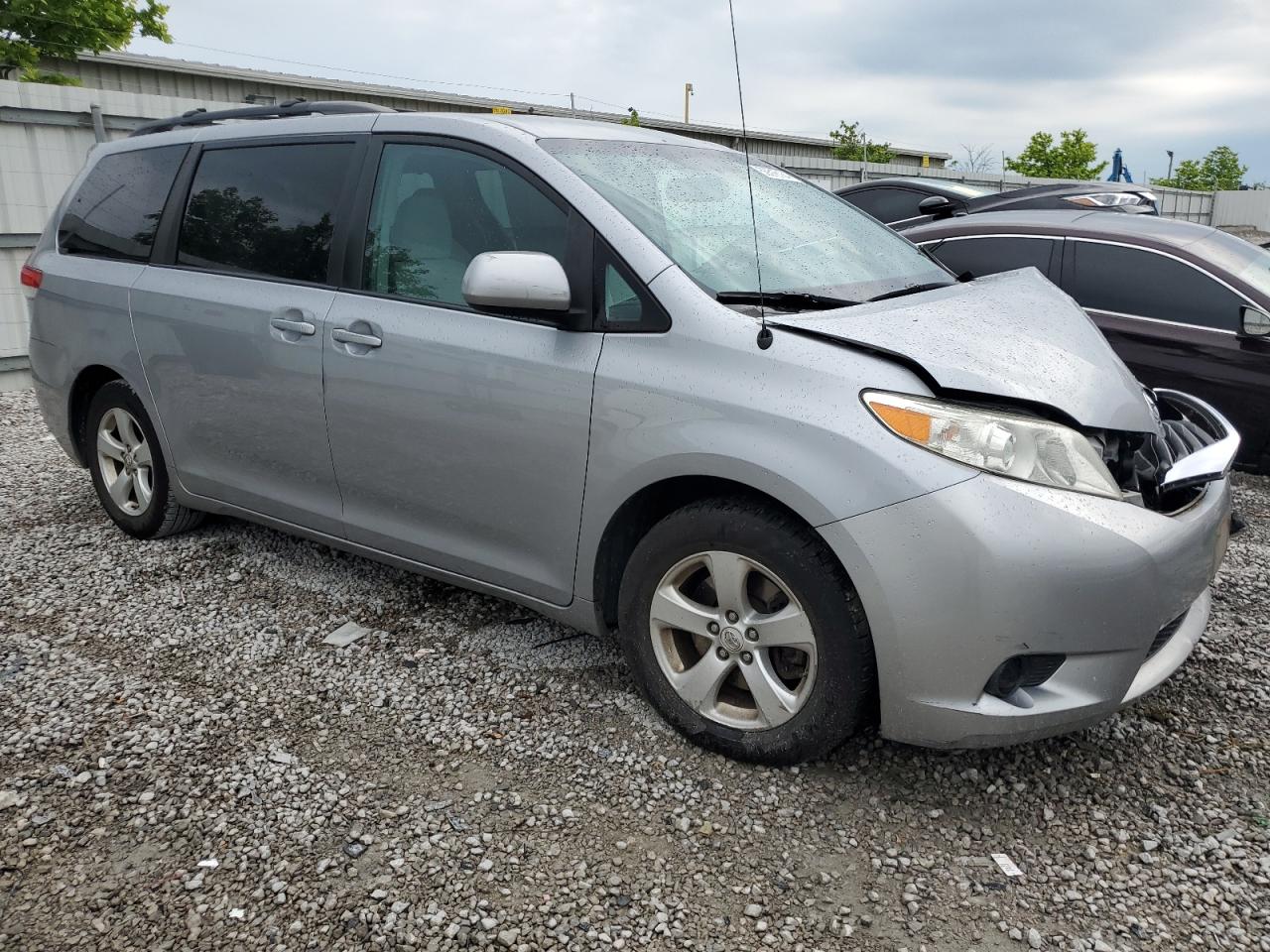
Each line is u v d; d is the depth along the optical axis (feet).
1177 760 9.15
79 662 10.77
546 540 9.71
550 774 8.80
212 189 12.85
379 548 11.41
